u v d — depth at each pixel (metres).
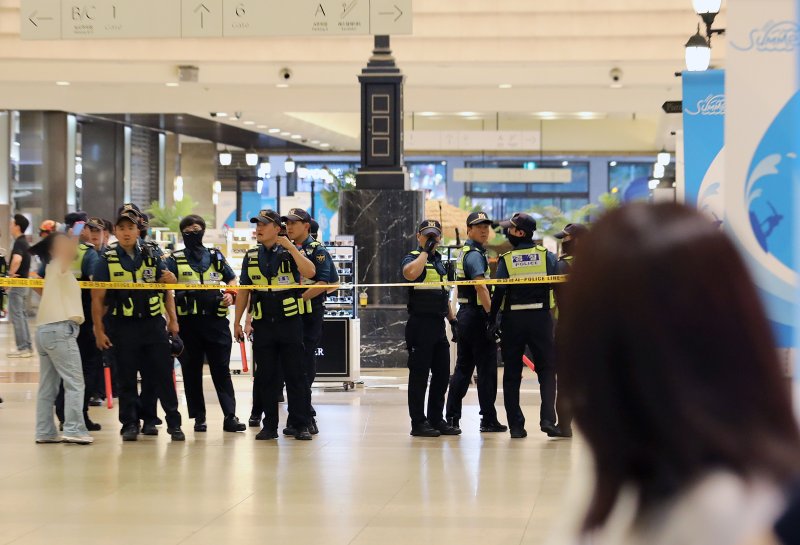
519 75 48.38
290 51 46.19
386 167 35.59
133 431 21.19
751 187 13.12
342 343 29.48
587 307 2.38
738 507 2.17
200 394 22.59
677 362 2.27
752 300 2.29
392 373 34.56
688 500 2.23
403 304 35.69
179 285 20.91
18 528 13.72
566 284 2.46
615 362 2.33
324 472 17.67
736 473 2.20
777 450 2.20
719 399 2.25
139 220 21.34
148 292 20.92
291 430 21.62
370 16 29.11
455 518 14.23
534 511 14.63
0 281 20.38
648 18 44.41
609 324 2.34
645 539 2.28
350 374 29.48
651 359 2.28
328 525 13.86
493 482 16.75
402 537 13.20
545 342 21.33
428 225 21.59
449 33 45.22
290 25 29.34
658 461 2.28
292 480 16.97
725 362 2.26
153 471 17.75
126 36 29.98
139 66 48.22
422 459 18.95
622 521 2.33
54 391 20.81
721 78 17.44
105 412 25.62
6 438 21.36
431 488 16.30
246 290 21.92
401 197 35.41
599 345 2.35
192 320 22.20
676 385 2.26
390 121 35.44
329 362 29.47
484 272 21.89
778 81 13.02
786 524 2.12
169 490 16.17
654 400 2.28
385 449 20.11
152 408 21.95
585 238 2.45
